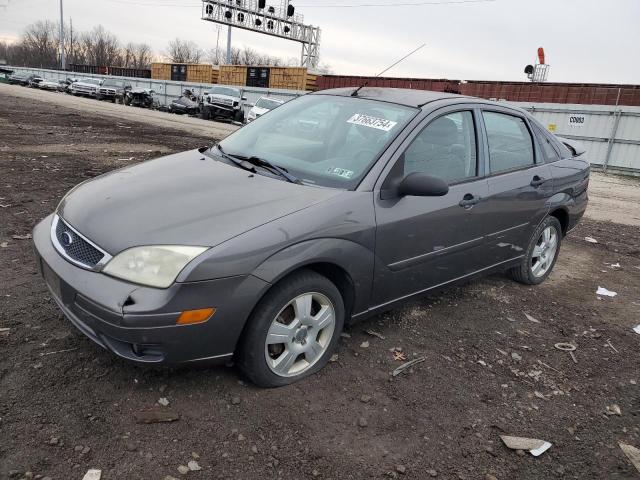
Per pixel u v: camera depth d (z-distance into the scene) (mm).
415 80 27422
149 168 3629
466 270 4148
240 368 2930
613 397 3379
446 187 3258
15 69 77250
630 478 2654
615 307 4949
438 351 3680
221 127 25406
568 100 22703
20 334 3225
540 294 5059
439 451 2697
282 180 3312
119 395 2779
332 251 2988
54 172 8219
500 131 4426
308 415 2824
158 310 2496
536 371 3590
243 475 2371
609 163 20484
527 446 2803
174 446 2484
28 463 2273
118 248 2650
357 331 3799
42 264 3072
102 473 2281
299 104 4320
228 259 2607
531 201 4625
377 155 3412
